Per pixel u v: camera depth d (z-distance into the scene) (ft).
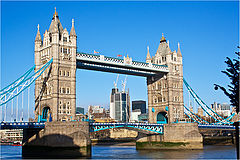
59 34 333.62
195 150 361.71
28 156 301.84
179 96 417.28
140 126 362.12
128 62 374.02
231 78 154.51
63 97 320.09
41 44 346.95
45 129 288.71
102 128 326.24
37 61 341.82
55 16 337.72
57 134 282.97
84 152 276.41
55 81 314.96
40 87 335.06
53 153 281.54
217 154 318.65
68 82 326.03
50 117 316.60
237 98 152.97
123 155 321.32
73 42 334.85
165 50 424.87
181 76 423.64
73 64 330.54
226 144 506.07
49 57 327.06
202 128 412.36
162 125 382.63
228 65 155.84
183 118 396.16
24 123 280.51
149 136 391.24
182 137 369.30
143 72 407.23
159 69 401.70
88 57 346.54
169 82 408.05
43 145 288.71
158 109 420.36
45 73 329.52
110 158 287.89
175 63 421.59
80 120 312.50
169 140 374.02
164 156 304.50
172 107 403.34
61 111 316.60
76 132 280.92
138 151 370.32
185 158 286.05
